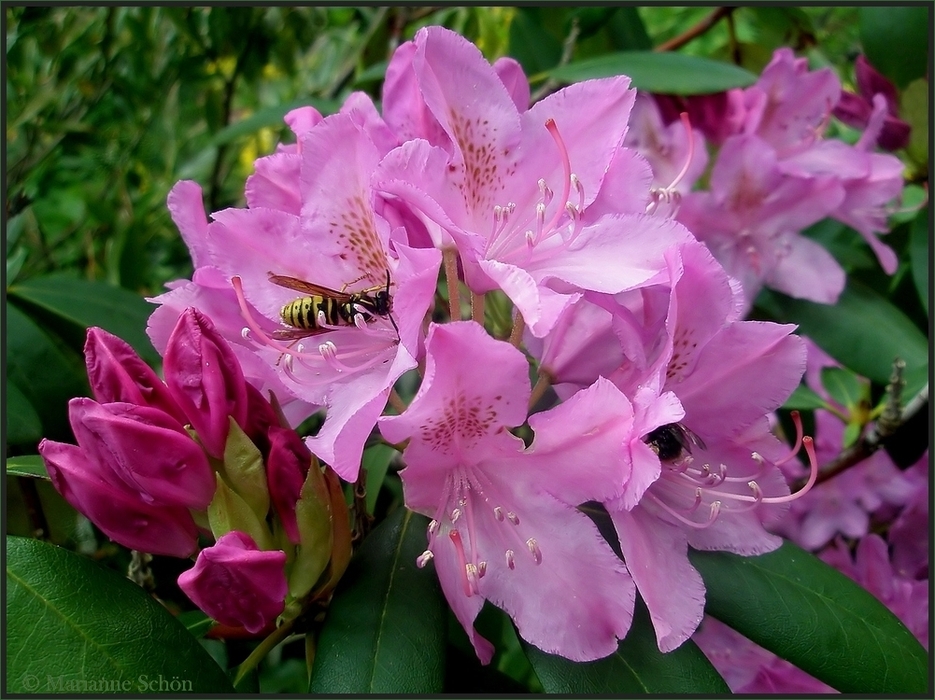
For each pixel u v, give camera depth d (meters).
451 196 0.13
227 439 0.13
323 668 0.13
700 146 0.22
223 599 0.12
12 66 0.30
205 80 0.31
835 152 0.23
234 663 0.18
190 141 0.35
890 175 0.23
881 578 0.20
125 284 0.28
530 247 0.13
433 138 0.14
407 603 0.13
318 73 0.36
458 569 0.13
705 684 0.13
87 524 0.19
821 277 0.22
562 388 0.14
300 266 0.14
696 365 0.13
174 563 0.19
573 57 0.27
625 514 0.12
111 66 0.31
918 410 0.20
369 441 0.17
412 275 0.11
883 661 0.14
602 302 0.12
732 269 0.22
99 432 0.12
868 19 0.25
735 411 0.14
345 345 0.14
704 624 0.20
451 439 0.12
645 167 0.14
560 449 0.12
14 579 0.13
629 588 0.12
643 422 0.11
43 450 0.13
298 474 0.13
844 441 0.22
